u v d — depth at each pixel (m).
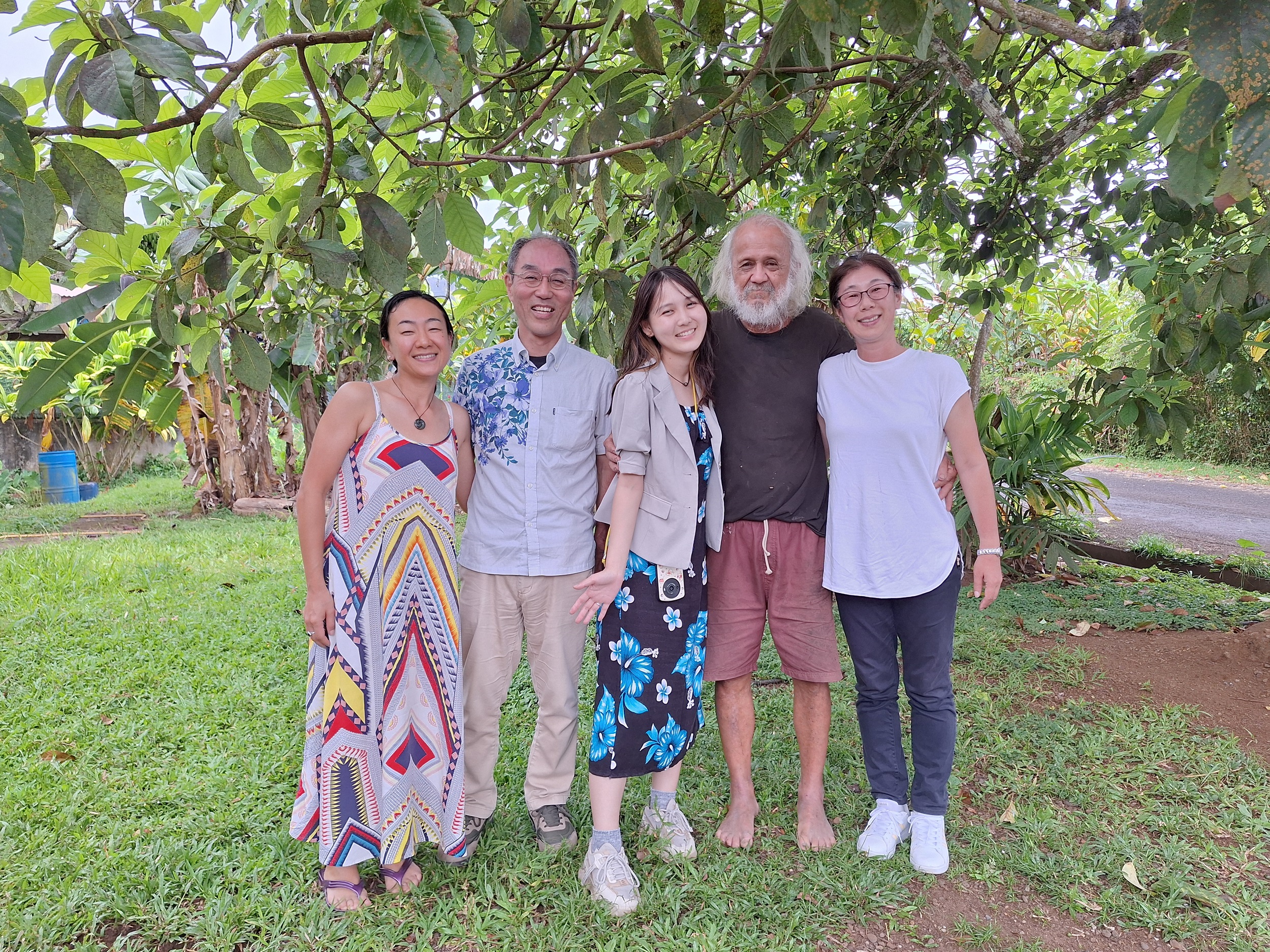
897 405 2.19
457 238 1.93
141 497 10.05
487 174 1.98
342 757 1.99
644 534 2.10
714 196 2.23
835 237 3.95
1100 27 2.79
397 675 2.05
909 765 2.88
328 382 8.02
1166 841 2.37
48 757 2.85
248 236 1.67
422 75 1.20
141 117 1.19
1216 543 6.79
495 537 2.19
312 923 1.98
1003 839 2.41
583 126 1.87
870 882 2.15
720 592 2.34
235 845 2.30
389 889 2.13
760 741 3.02
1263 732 3.07
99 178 1.21
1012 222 3.91
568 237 2.66
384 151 1.95
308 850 2.27
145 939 1.96
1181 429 3.48
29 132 1.15
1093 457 14.17
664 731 2.13
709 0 1.53
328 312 3.06
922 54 1.23
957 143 3.56
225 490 9.01
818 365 2.36
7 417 10.45
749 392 2.30
